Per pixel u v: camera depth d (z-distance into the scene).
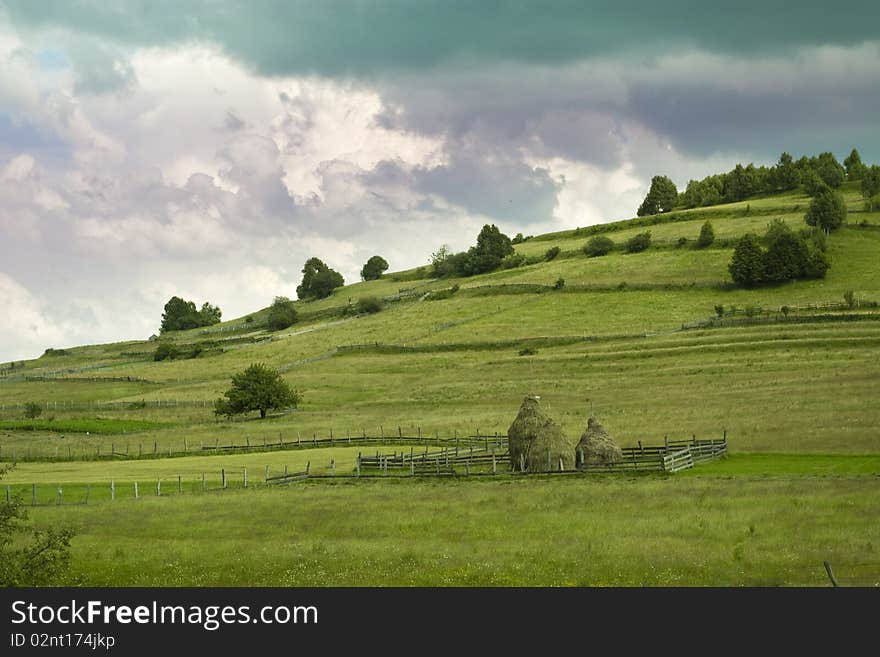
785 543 58.94
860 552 56.12
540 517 70.88
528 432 96.06
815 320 199.12
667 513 69.50
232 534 71.00
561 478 89.06
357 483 94.00
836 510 67.00
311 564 60.91
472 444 121.88
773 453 99.50
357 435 140.75
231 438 147.50
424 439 128.88
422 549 62.75
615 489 80.00
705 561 56.34
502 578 55.84
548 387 171.88
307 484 95.00
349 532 69.88
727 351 180.00
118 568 62.03
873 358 158.12
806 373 152.12
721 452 99.69
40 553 56.50
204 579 59.06
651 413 135.62
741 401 136.25
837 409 121.88
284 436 145.88
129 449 141.25
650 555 58.16
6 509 55.91
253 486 95.25
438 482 91.44
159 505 83.19
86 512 81.00
